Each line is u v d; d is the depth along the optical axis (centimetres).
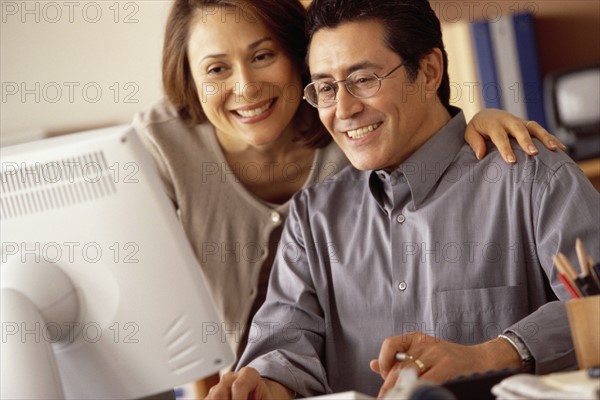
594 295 143
